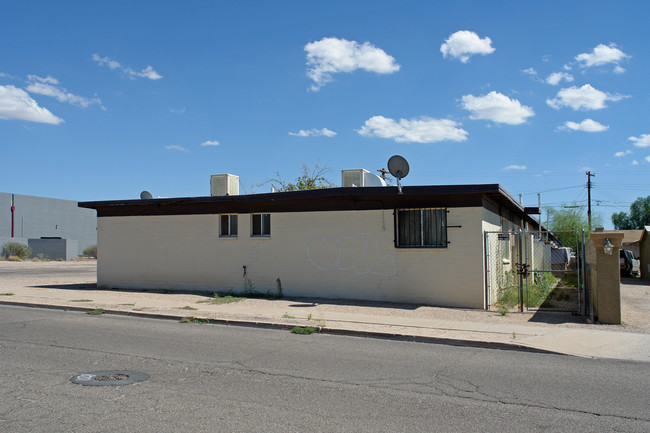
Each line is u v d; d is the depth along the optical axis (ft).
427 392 21.33
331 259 52.75
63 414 18.15
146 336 34.17
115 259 64.54
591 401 20.17
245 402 19.72
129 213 64.08
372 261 50.85
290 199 53.42
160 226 62.18
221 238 58.49
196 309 45.65
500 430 16.90
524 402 19.99
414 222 49.67
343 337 34.53
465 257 47.21
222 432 16.47
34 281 79.71
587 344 31.19
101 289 63.93
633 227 236.02
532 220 83.97
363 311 44.39
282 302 50.14
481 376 24.08
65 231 216.54
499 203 56.54
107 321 40.91
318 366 25.86
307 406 19.27
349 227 52.01
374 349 30.48
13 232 193.16
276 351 29.55
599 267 38.65
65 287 67.46
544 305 49.16
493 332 34.60
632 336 33.40
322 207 53.36
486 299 46.29
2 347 30.17
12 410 18.56
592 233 39.55
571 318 40.91
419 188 47.32
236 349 30.01
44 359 26.99
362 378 23.53
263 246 56.24
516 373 24.72
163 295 56.70
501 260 56.59
